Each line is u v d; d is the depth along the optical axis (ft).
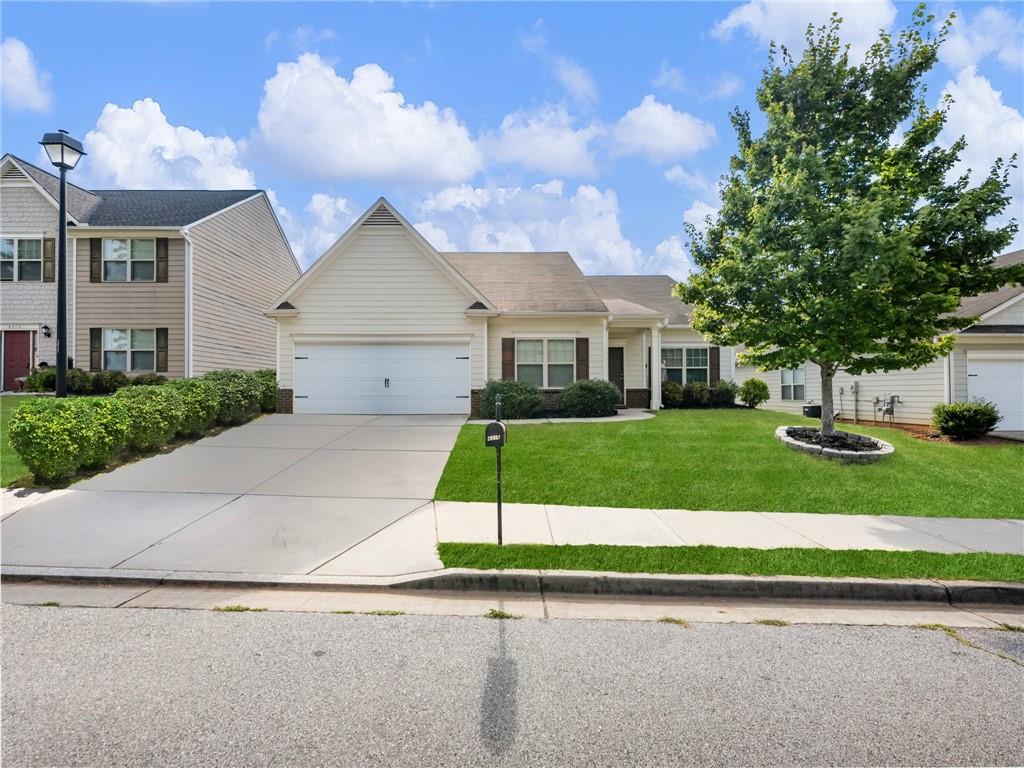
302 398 49.60
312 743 8.89
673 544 18.80
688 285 35.01
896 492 25.90
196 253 60.34
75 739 8.93
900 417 51.49
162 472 28.22
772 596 15.85
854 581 15.92
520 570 16.34
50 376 56.39
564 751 8.77
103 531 19.94
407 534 19.84
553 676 11.12
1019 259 52.85
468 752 8.71
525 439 36.04
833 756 8.78
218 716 9.59
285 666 11.39
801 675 11.34
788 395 65.26
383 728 9.30
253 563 17.19
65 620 13.61
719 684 10.92
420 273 50.01
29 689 10.43
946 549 18.78
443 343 50.14
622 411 55.98
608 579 15.94
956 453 35.12
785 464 30.19
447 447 34.37
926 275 28.45
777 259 29.76
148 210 64.03
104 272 59.11
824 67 31.96
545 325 52.47
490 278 58.44
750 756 8.74
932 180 30.14
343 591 15.80
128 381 57.06
